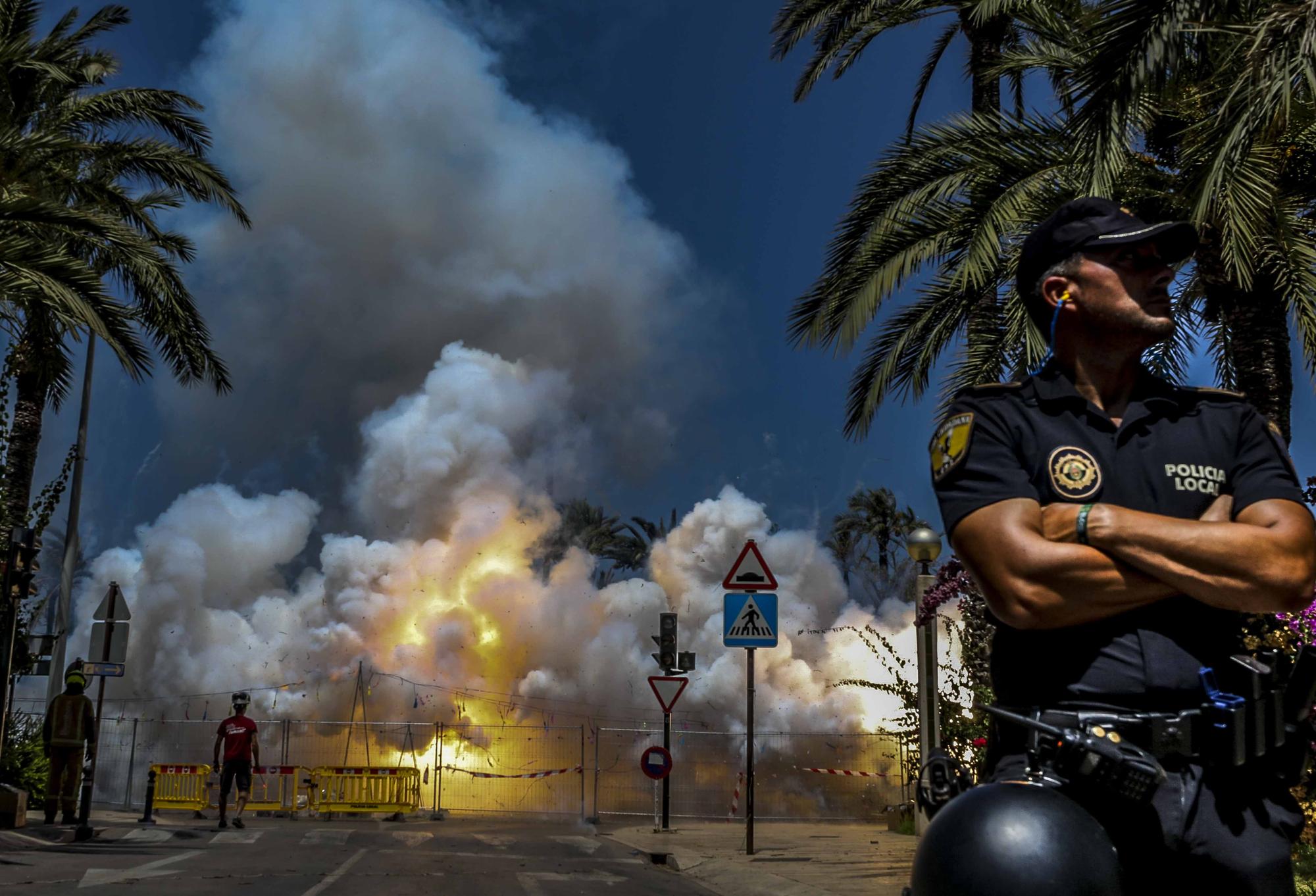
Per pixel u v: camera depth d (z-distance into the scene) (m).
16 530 16.19
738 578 14.71
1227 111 9.43
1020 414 2.15
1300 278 12.60
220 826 18.36
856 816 22.78
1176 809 1.90
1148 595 1.95
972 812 1.86
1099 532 1.96
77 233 17.47
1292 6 8.88
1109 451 2.10
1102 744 1.90
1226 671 2.00
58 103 22.58
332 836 16.56
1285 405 13.33
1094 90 9.74
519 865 12.97
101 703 18.31
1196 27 9.48
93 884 10.11
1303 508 2.06
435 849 14.57
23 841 14.28
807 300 14.66
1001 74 15.45
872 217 14.25
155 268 18.08
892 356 15.73
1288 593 1.92
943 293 15.51
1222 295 13.62
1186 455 2.11
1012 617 2.01
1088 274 2.17
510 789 25.14
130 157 22.89
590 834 18.06
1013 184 13.38
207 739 26.38
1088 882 1.74
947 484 2.15
